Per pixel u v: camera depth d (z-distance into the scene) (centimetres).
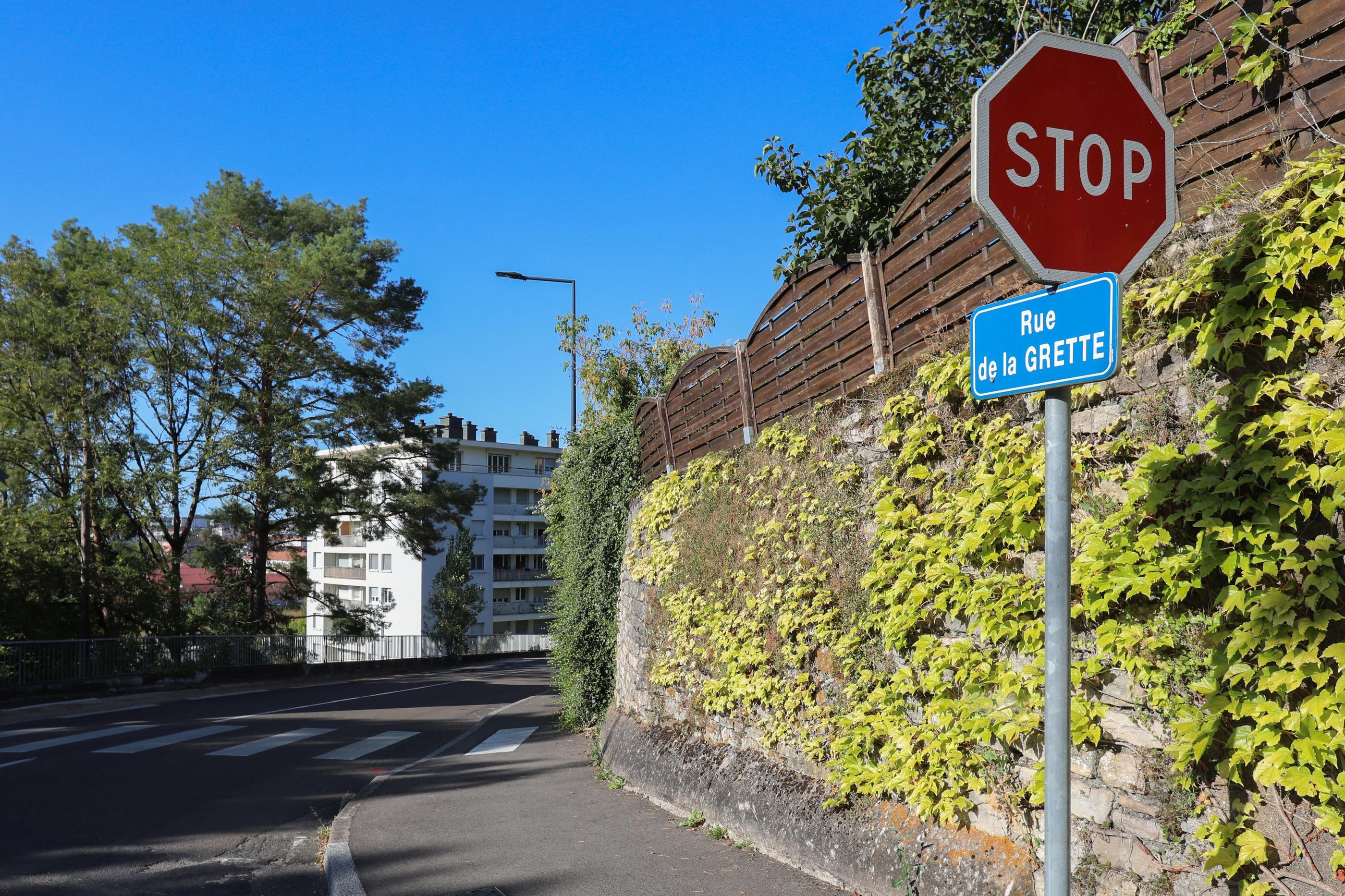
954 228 433
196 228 2978
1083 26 734
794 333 615
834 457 546
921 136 731
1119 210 241
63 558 2469
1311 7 286
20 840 688
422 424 3334
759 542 634
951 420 442
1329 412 262
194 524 3084
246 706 1850
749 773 615
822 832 509
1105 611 331
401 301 3344
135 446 2714
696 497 772
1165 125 249
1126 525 324
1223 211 308
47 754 1134
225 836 712
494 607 6862
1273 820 279
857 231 695
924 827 445
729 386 724
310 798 872
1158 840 316
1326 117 284
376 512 3181
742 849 574
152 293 2670
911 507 459
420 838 650
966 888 399
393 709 1781
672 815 687
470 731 1335
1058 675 212
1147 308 326
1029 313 227
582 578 1218
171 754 1144
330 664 3112
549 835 641
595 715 1204
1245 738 282
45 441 2561
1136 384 337
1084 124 239
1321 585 261
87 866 623
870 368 520
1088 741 347
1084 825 347
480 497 3462
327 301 3022
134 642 2378
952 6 751
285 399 2895
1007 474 389
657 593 855
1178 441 317
